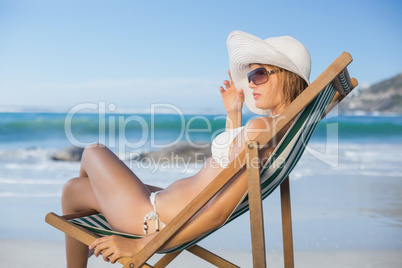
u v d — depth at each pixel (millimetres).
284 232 2291
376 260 3264
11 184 7375
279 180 1830
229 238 3877
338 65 1543
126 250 1714
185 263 3244
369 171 7973
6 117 14109
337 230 4121
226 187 1651
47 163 10562
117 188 1945
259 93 1951
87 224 1982
